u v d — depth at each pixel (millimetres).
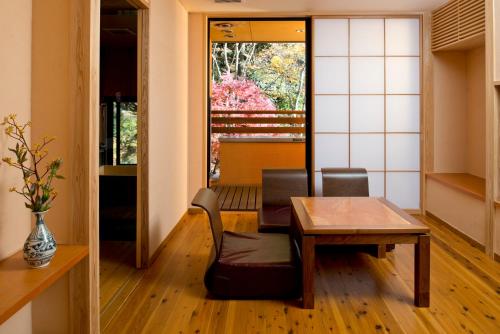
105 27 4531
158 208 3254
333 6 4324
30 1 1672
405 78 4605
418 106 4617
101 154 5781
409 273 2834
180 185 4227
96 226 1761
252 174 7102
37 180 1476
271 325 2092
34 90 1687
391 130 4637
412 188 4668
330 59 4598
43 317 1728
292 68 8945
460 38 3916
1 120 1497
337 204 2951
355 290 2543
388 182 4668
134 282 2672
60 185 1699
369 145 4652
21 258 1535
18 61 1602
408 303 2348
